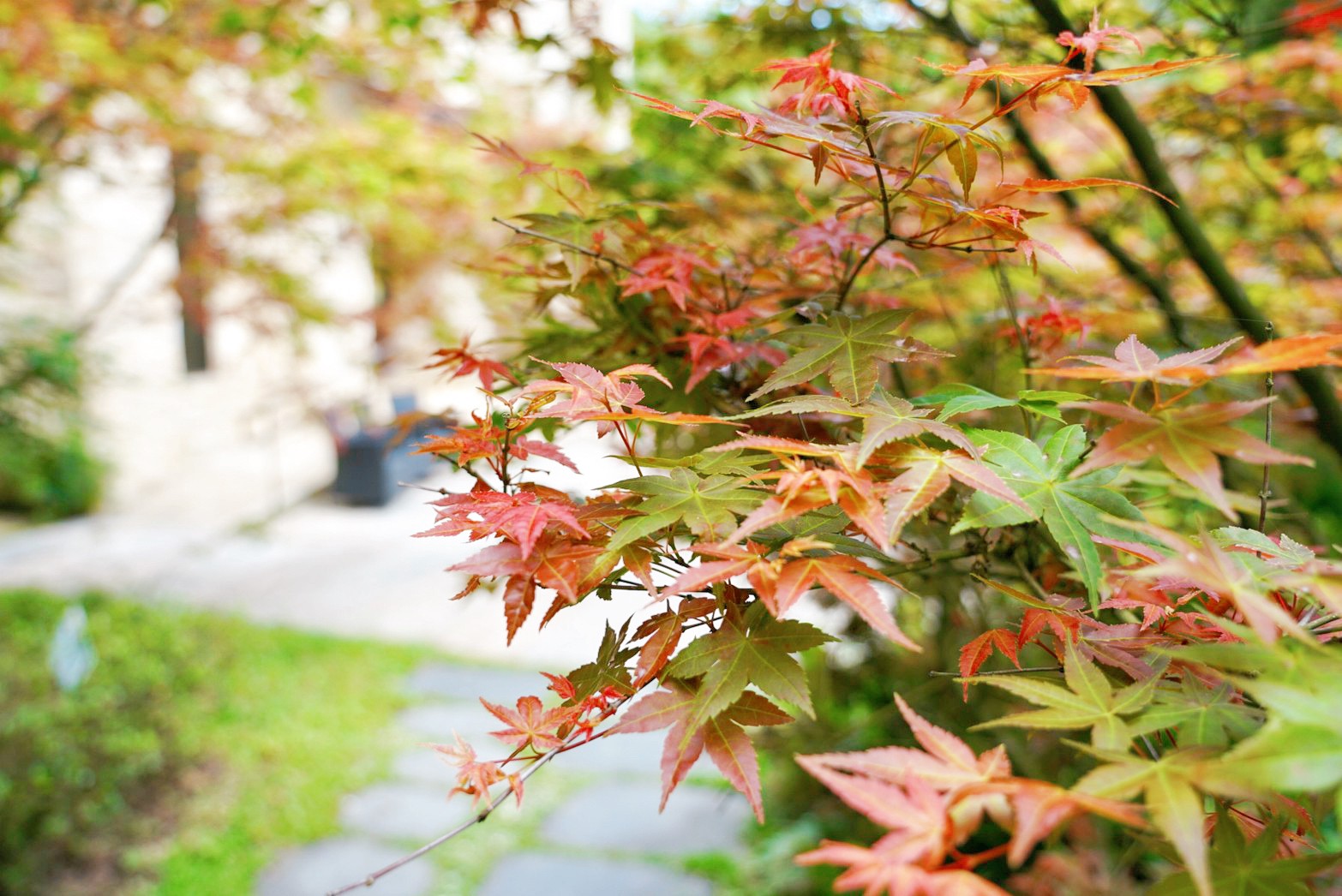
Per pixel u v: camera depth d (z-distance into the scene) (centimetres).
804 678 91
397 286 622
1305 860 76
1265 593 82
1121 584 92
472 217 526
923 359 115
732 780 90
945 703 274
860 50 244
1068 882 175
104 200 842
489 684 555
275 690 533
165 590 714
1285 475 257
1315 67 248
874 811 70
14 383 530
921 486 90
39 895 361
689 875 380
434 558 805
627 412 106
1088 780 72
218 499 1012
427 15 308
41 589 660
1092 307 213
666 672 98
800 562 88
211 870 381
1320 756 66
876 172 112
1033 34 219
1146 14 226
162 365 997
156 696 503
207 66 475
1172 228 197
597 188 249
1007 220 108
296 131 504
